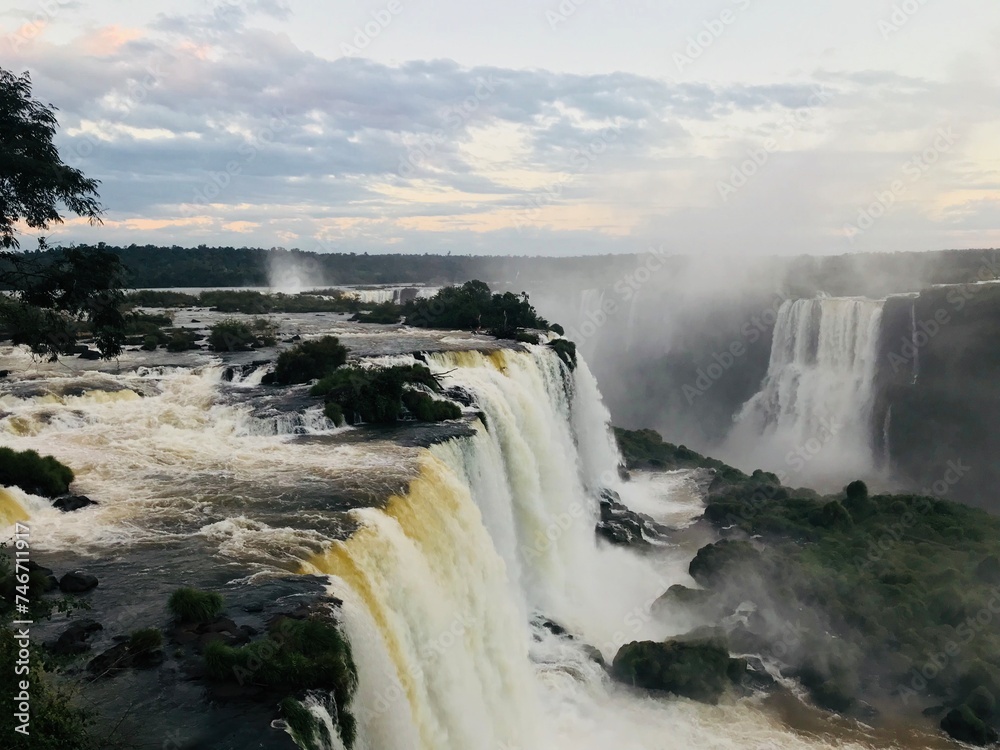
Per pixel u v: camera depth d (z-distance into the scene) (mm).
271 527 21875
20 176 22453
